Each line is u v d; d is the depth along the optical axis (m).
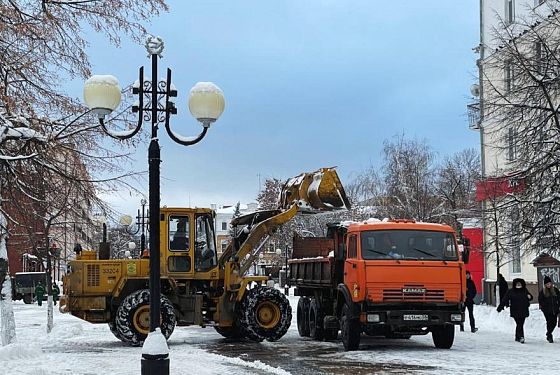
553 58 20.59
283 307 18.92
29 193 14.38
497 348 17.22
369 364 14.04
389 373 12.70
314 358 15.11
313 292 20.45
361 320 15.95
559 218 20.56
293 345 18.16
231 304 19.30
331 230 19.50
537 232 20.78
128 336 17.50
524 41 21.95
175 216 19.16
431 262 16.06
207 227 19.41
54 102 13.55
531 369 13.18
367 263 15.89
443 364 13.97
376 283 15.80
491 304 34.66
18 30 12.62
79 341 19.58
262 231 19.27
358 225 16.62
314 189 19.17
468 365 13.80
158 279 10.01
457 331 22.81
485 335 21.41
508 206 21.70
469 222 39.78
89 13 13.27
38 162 13.98
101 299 18.58
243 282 18.97
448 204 49.50
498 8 34.62
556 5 25.33
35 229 16.09
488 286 35.62
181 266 19.05
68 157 14.05
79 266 18.58
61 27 13.20
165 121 10.70
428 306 15.88
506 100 21.84
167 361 9.77
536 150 20.67
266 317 18.84
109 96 10.48
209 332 22.86
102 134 13.90
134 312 17.69
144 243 24.67
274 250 67.00
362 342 18.98
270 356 15.57
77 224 17.11
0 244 15.27
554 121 20.41
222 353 16.27
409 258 16.16
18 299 53.44
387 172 48.75
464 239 16.77
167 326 17.89
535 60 21.00
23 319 30.69
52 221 17.61
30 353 14.22
